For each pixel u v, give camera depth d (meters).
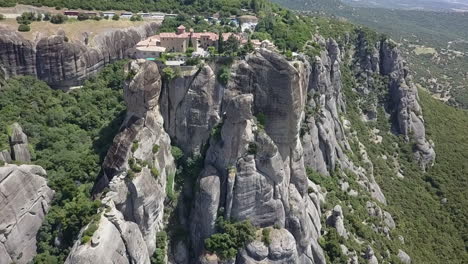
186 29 127.44
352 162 127.81
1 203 76.50
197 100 94.25
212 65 94.50
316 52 124.44
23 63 108.31
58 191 87.00
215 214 87.94
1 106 98.31
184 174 95.19
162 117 94.88
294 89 89.06
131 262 79.00
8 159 84.56
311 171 106.94
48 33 113.12
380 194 127.50
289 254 86.25
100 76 118.56
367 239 102.38
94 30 122.44
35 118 99.25
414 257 109.12
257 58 90.69
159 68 95.12
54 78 111.00
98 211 78.81
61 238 80.81
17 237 78.62
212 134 92.50
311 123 110.25
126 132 87.62
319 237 95.06
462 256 116.69
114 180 82.12
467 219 127.31
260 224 89.31
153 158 88.25
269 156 88.00
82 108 105.62
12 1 123.69
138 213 83.00
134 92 88.00
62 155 91.81
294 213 90.25
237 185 87.56
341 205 105.81
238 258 86.25
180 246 90.00
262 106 91.12
